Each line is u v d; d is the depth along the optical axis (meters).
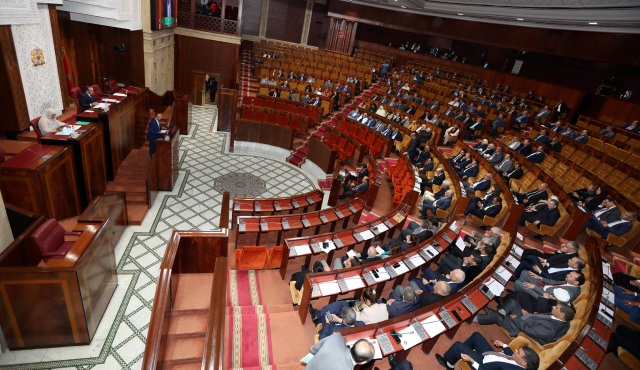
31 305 4.86
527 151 11.86
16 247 5.17
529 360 4.05
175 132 10.37
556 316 4.91
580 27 15.58
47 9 8.21
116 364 5.29
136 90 11.47
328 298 6.06
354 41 27.50
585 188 9.12
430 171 11.10
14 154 7.11
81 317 5.20
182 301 5.05
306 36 26.83
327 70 20.75
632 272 6.23
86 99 9.04
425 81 20.72
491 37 21.20
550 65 21.23
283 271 6.46
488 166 10.43
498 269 5.94
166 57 16.64
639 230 7.11
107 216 7.28
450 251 6.91
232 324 4.92
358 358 2.91
